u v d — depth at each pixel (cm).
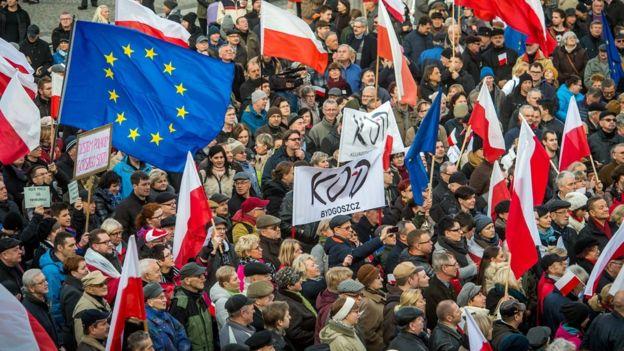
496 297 2850
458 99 4197
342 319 2516
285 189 3450
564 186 3531
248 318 2547
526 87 4416
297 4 5250
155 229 2948
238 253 2883
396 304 2683
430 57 4794
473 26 5156
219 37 4712
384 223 3409
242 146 3575
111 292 2741
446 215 3234
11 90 3250
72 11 5916
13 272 2748
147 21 3991
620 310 2605
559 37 5278
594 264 3127
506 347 2425
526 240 2869
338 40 5016
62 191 3525
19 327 1992
